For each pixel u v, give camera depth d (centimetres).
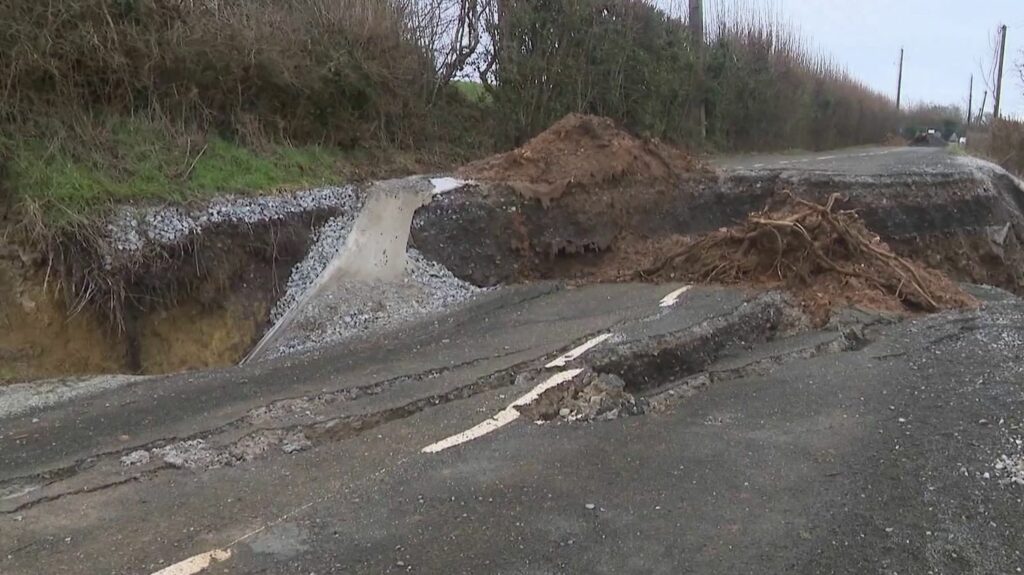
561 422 585
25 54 834
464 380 643
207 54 1027
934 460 530
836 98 3272
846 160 1909
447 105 1473
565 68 1548
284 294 886
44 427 568
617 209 1188
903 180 1457
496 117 1486
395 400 604
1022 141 2467
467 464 504
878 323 891
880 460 530
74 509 448
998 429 585
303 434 551
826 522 440
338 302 873
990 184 1652
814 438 568
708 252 1061
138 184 841
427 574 381
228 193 910
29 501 456
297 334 830
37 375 709
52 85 869
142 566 386
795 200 1086
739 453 537
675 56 1864
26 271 723
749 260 1021
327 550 401
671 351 721
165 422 573
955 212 1491
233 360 823
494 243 1068
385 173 1170
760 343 818
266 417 575
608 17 1662
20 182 763
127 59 943
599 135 1261
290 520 431
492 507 448
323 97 1177
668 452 535
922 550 416
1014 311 988
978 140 2959
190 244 820
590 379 649
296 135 1148
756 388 684
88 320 746
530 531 422
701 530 428
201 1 1052
